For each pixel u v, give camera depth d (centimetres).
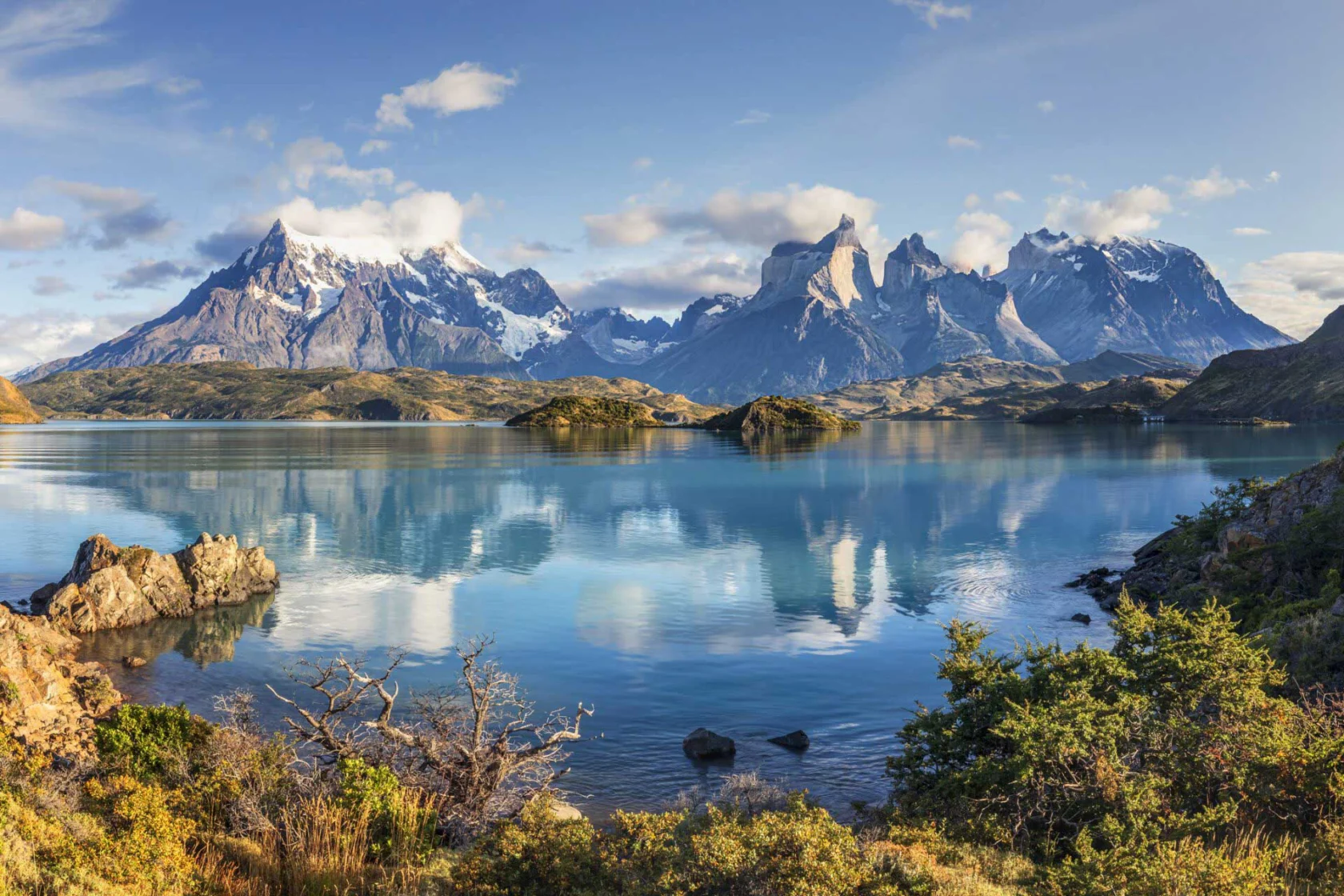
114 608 5675
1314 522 5156
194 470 18850
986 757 2394
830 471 18925
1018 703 2608
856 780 3180
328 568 7794
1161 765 2266
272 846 2153
